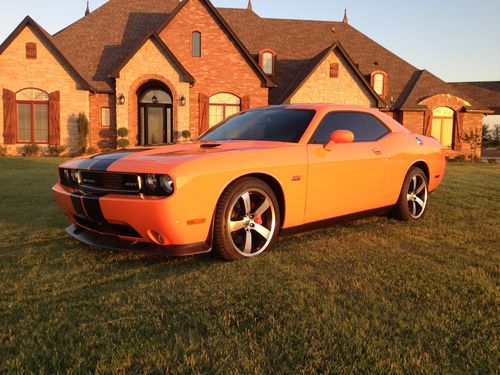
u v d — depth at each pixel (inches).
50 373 77.0
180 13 855.1
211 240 136.9
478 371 78.3
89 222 147.9
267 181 151.7
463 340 88.8
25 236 173.8
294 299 107.8
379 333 91.3
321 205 164.6
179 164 128.1
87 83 799.7
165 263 138.8
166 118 900.6
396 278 124.1
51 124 805.9
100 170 136.2
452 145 995.3
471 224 200.5
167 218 125.0
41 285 119.4
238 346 85.7
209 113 877.8
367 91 924.0
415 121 964.6
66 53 865.5
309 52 1045.8
